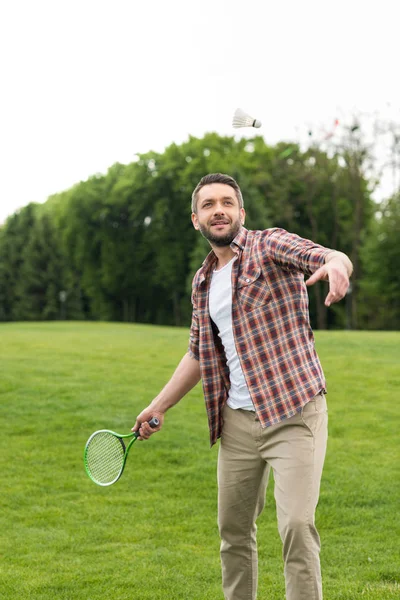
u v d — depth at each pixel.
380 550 5.33
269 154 51.78
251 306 3.33
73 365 14.40
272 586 4.59
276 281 3.32
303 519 3.15
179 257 52.38
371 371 13.76
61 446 8.81
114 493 7.04
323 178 46.50
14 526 6.07
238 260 3.39
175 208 52.78
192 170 50.69
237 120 3.59
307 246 3.12
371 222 48.91
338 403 11.14
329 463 7.97
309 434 3.26
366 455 8.32
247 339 3.34
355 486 7.08
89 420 9.93
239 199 3.49
